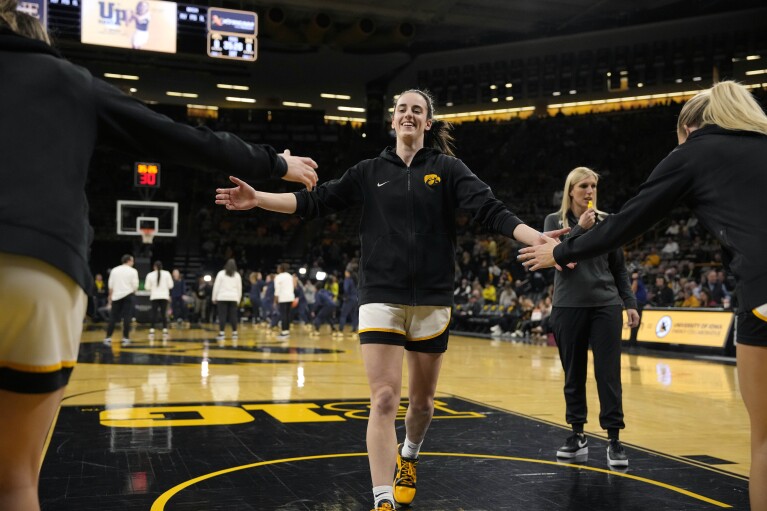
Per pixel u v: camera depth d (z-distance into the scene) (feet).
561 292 14.61
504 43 98.07
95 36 62.95
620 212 7.79
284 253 98.73
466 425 17.74
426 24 93.20
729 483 12.44
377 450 9.70
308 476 12.45
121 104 5.56
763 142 7.18
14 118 5.04
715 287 44.70
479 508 10.82
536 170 99.04
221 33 64.44
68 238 5.10
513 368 31.94
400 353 10.30
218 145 5.85
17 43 5.26
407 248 10.40
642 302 47.03
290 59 99.96
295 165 6.48
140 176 62.34
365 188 11.01
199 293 74.08
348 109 120.47
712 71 85.20
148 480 12.01
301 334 57.82
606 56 93.04
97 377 26.40
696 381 28.53
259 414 18.88
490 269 67.56
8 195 4.89
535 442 15.78
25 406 5.23
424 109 11.00
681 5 85.61
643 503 11.12
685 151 7.44
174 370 29.17
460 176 10.68
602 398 13.91
